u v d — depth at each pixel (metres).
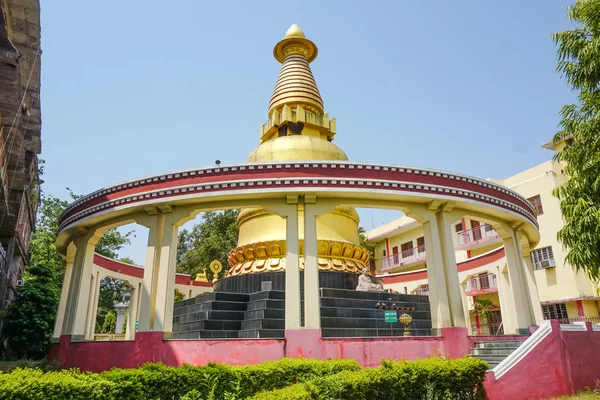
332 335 15.24
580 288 28.95
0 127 18.97
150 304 14.80
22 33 19.05
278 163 14.98
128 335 24.00
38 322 20.98
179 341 13.86
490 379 11.58
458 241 38.19
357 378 8.67
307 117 22.91
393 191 15.12
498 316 34.03
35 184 32.91
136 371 8.73
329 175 14.92
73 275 18.25
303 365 10.27
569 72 14.55
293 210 15.05
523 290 18.53
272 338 13.58
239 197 15.13
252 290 18.81
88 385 7.71
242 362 13.21
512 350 14.35
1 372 7.91
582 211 13.90
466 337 15.07
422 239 43.34
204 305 17.20
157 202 15.30
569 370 13.26
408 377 9.47
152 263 15.22
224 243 38.66
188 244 44.75
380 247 49.81
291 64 25.19
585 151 14.38
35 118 23.92
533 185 33.16
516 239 19.33
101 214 16.44
